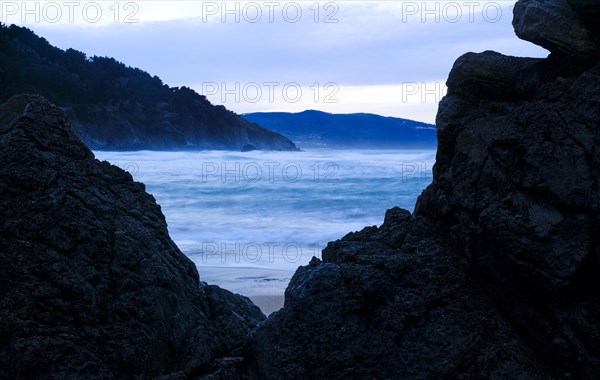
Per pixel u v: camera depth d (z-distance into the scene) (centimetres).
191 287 749
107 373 641
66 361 627
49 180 683
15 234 653
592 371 600
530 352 646
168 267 727
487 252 656
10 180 672
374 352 644
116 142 15712
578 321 598
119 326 664
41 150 704
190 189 3538
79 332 648
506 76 695
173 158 7912
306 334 654
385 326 652
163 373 678
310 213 2767
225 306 776
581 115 596
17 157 680
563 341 612
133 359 655
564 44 634
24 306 635
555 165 593
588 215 580
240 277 1453
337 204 2969
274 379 646
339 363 642
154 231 745
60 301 645
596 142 584
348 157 6788
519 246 609
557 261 587
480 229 649
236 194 3309
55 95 15350
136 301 680
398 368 638
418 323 654
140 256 704
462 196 667
